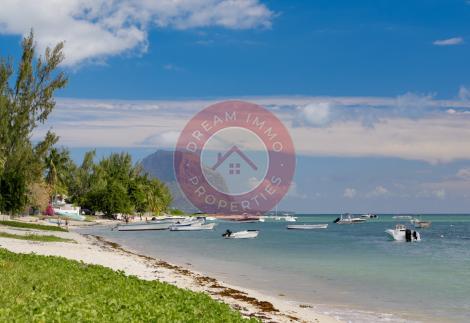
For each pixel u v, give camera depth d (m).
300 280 30.58
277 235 105.19
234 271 34.94
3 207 55.81
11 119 50.66
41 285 15.23
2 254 22.89
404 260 45.50
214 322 13.77
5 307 11.45
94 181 150.12
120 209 144.38
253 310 19.28
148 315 12.73
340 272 35.09
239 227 156.50
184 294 18.02
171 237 86.06
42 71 51.22
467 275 33.66
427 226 163.12
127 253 44.03
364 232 122.25
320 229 143.25
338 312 20.42
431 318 19.62
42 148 54.88
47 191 110.62
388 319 19.31
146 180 183.38
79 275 19.08
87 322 11.09
